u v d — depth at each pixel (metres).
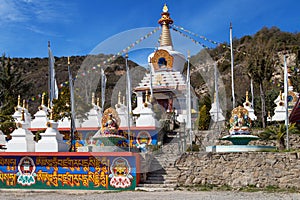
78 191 18.70
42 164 19.72
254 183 18.72
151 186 18.92
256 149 20.11
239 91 49.25
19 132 20.53
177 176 19.62
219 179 19.22
